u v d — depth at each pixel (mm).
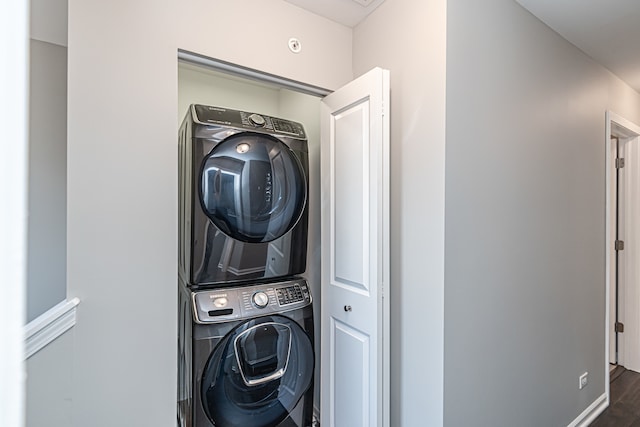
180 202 1643
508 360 1519
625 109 2432
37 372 877
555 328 1812
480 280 1389
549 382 1771
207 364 1408
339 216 1644
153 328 1239
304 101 2297
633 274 2684
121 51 1191
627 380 2541
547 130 1734
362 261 1479
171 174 1277
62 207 1475
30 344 841
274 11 1544
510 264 1530
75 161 1121
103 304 1155
